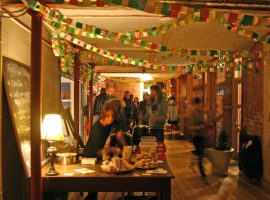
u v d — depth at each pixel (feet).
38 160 9.73
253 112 20.26
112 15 12.40
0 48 8.95
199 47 19.70
